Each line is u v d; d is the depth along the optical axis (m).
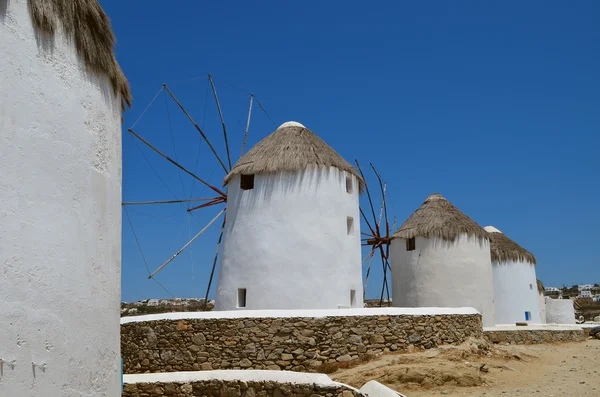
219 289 17.70
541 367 15.16
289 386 9.84
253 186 17.70
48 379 4.88
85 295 5.55
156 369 13.23
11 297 4.51
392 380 12.34
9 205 4.58
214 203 22.34
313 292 16.53
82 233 5.56
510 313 27.88
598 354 18.11
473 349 14.59
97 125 6.02
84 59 5.77
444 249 22.03
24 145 4.79
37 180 4.92
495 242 28.83
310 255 16.77
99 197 5.98
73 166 5.46
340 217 17.58
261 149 18.16
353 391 9.47
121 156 6.86
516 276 28.41
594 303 74.88
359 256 18.34
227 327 13.18
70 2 5.52
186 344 13.21
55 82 5.25
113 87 6.54
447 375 12.55
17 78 4.77
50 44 5.21
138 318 13.77
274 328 13.13
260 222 17.16
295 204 17.06
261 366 12.95
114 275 6.38
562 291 113.44
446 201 23.81
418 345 13.91
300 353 13.01
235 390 10.23
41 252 4.89
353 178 18.78
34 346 4.72
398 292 23.11
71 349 5.24
